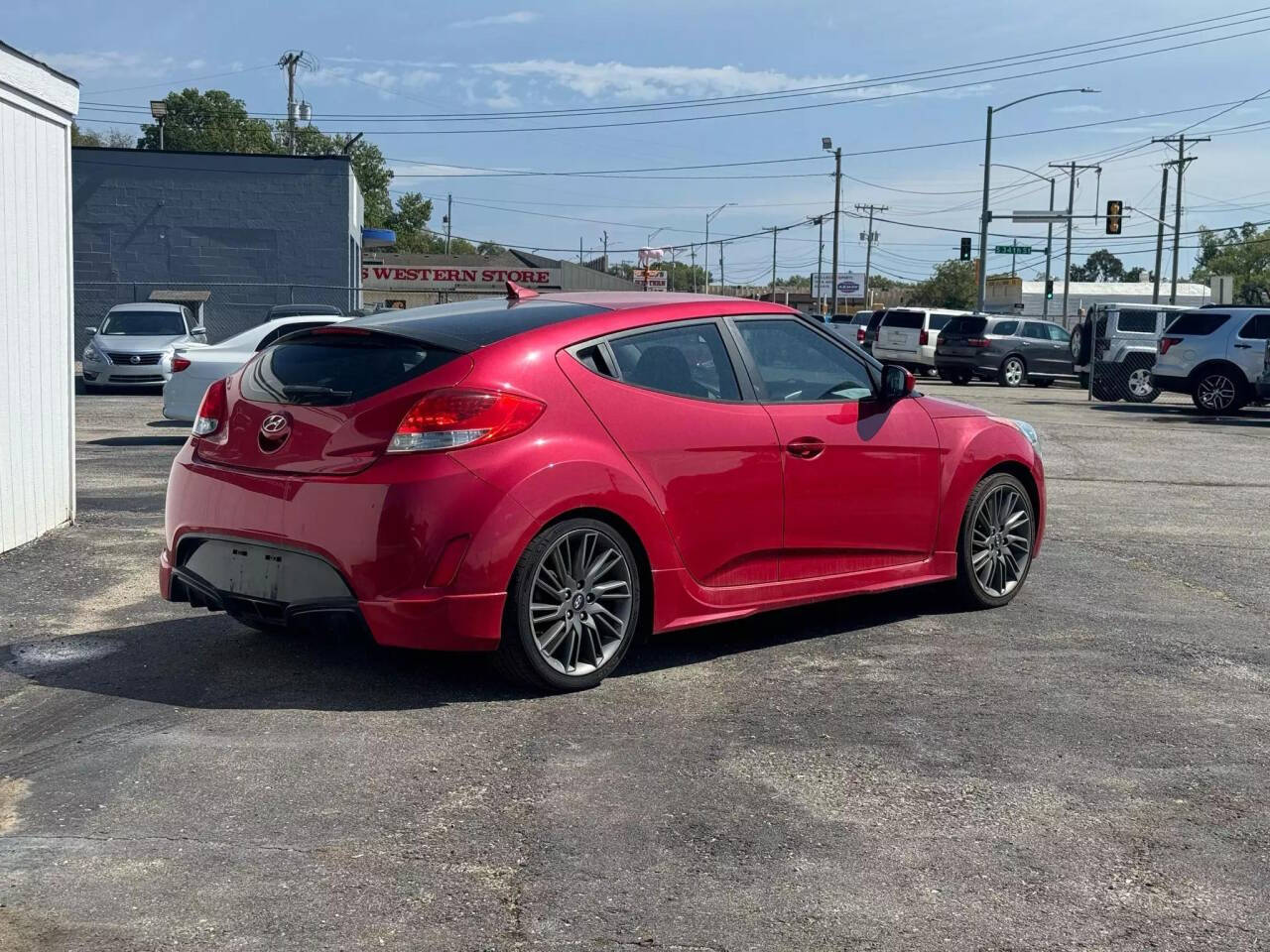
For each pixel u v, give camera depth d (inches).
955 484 257.1
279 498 195.5
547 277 2476.6
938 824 154.3
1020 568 275.0
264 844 145.0
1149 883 139.6
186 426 642.8
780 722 191.2
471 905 131.3
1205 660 231.0
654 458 208.1
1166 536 371.2
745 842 148.1
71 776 164.6
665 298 228.8
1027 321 1348.4
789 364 235.8
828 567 237.8
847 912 131.3
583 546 200.7
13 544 308.2
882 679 214.7
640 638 221.9
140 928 125.2
